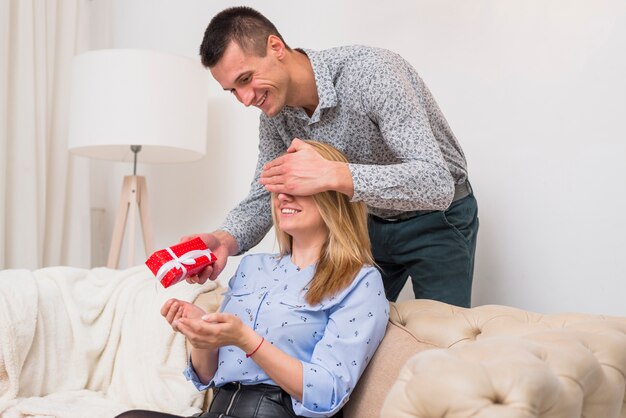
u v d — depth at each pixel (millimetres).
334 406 1166
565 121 1883
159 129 2348
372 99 1387
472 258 1731
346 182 1236
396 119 1357
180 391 1621
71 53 3029
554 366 836
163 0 3076
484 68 2053
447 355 826
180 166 3002
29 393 1714
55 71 3000
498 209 2018
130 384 1728
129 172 3236
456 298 1675
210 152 2875
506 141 2004
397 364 1206
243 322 1243
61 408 1566
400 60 1493
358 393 1251
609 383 898
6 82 2715
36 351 1733
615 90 1789
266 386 1255
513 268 1981
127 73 2330
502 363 784
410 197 1271
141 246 3137
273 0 2652
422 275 1699
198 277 1447
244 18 1414
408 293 2252
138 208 2686
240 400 1259
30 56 2783
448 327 1283
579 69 1856
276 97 1443
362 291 1258
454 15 2125
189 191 2959
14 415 1551
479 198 2059
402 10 2250
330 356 1193
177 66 2400
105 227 3322
